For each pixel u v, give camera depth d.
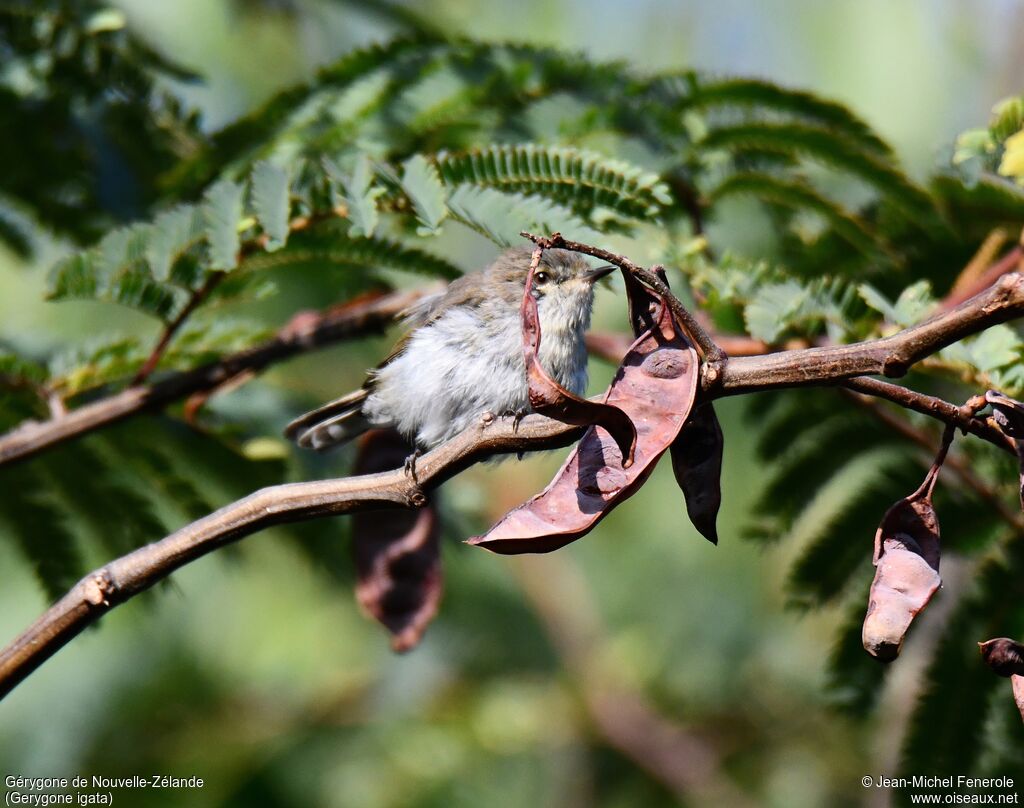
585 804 14.65
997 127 7.12
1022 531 7.96
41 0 9.58
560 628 15.34
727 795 14.59
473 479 14.81
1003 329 6.81
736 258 8.01
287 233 6.77
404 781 14.05
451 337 8.89
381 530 9.05
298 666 14.38
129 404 8.56
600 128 8.77
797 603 8.06
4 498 8.82
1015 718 7.63
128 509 9.06
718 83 8.81
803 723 14.87
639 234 7.84
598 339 9.55
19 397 8.85
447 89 8.62
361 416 9.66
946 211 8.62
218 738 13.86
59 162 9.93
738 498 12.89
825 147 8.65
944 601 8.43
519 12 14.70
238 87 13.00
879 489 8.10
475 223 6.66
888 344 4.71
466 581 14.34
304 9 13.16
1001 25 13.52
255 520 5.50
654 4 14.45
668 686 15.27
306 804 13.73
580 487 4.78
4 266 12.60
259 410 10.10
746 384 4.86
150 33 11.59
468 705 14.84
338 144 8.54
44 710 13.17
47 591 8.88
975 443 8.03
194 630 14.02
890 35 13.34
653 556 14.99
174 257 6.86
